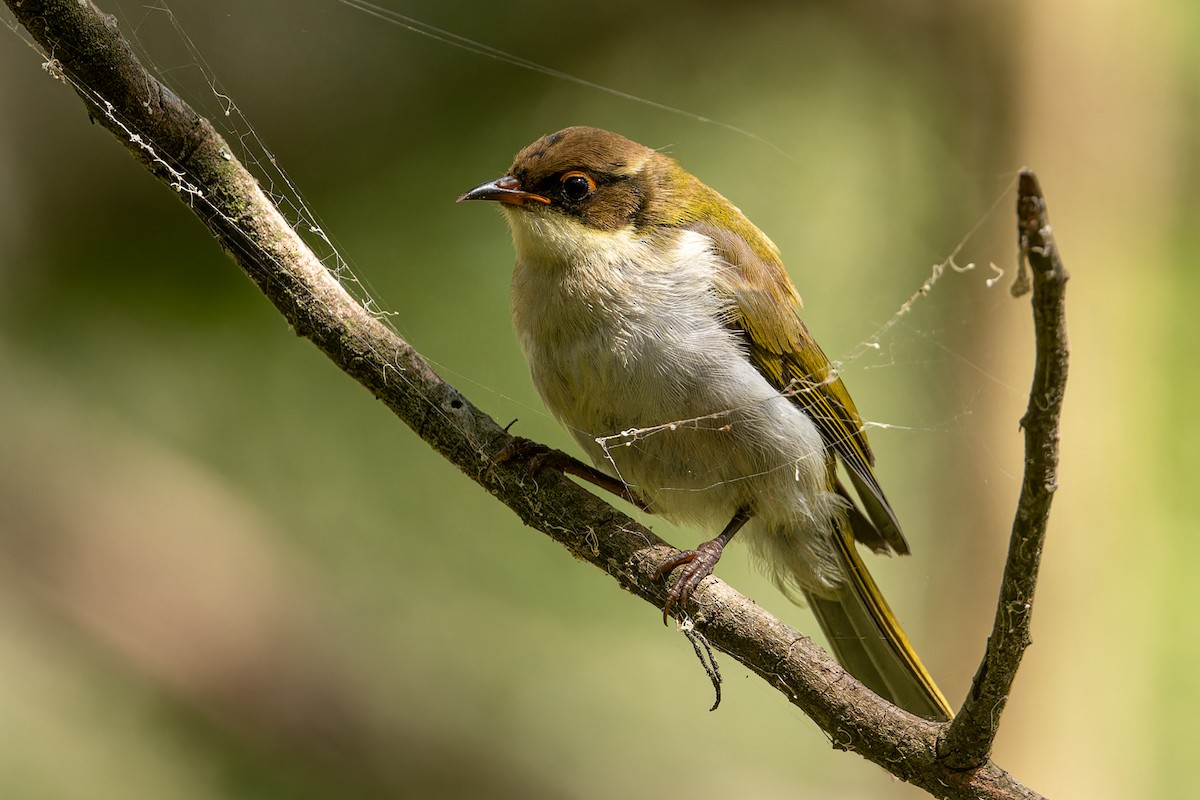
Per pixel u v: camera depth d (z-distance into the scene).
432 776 10.82
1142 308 12.96
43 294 11.61
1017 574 4.88
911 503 12.50
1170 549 12.32
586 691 11.57
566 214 7.10
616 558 6.34
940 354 12.80
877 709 5.77
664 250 7.16
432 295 11.38
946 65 13.16
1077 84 12.98
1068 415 12.54
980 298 12.84
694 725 11.62
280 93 11.51
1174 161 13.24
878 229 13.08
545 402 7.35
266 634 11.10
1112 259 13.01
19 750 10.12
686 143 12.98
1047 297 4.28
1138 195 13.11
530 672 11.55
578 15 12.77
